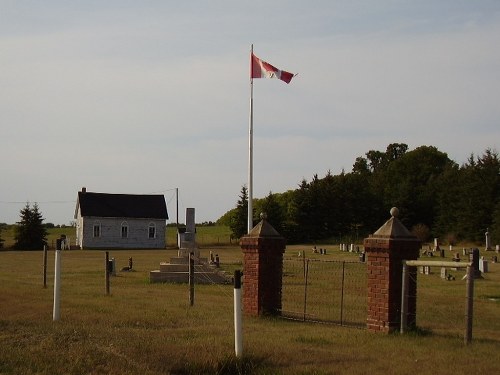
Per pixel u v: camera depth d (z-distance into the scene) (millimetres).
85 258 51375
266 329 13039
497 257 49594
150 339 11016
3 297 18031
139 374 8695
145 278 28531
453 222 74250
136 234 82500
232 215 85125
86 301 17438
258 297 14938
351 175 86938
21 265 39969
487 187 70312
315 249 57875
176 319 14141
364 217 83000
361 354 10609
